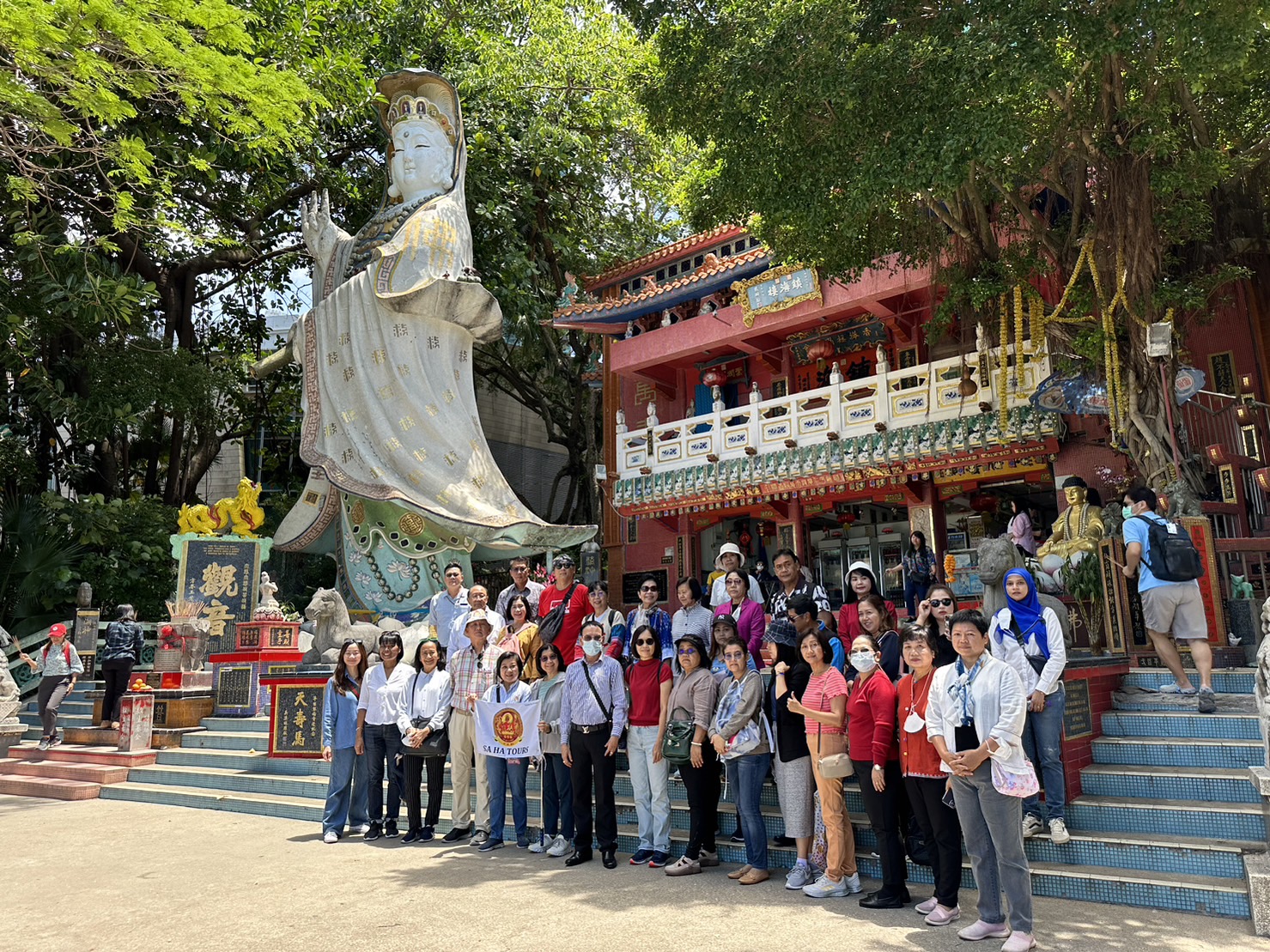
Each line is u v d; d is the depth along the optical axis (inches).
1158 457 463.2
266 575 600.7
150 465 1030.4
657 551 924.6
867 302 746.8
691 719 301.0
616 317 925.8
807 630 294.8
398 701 372.5
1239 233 566.3
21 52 421.1
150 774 513.0
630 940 226.5
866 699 264.2
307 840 368.8
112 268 761.0
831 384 741.9
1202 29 351.9
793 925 237.6
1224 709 322.3
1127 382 481.1
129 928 248.5
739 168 455.2
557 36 981.8
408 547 637.3
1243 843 251.6
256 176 860.6
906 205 526.6
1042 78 365.1
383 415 652.7
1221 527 473.4
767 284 796.0
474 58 967.6
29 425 896.3
